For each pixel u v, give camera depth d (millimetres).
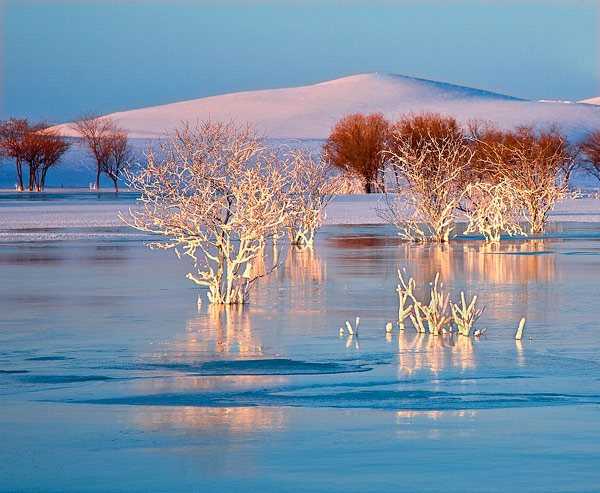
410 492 18297
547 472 19562
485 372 30875
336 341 37031
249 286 52562
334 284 56875
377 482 18938
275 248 81438
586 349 35000
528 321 41906
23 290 53812
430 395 27469
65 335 38438
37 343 36594
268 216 50000
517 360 32969
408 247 88562
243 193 49625
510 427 23516
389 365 32156
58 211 167500
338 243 94312
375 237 103875
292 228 91625
